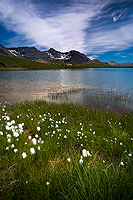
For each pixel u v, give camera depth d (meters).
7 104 9.52
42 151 3.02
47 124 5.18
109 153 3.54
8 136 3.15
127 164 2.94
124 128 6.03
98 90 19.22
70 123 5.89
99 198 1.87
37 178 2.19
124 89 20.22
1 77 38.69
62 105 10.13
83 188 1.88
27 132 4.71
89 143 4.07
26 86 21.41
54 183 2.12
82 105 11.05
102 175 2.18
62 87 21.55
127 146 3.82
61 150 3.38
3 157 2.77
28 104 9.66
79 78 39.19
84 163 2.57
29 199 1.90
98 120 6.92
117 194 1.92
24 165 2.42
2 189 2.01
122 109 10.36
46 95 15.05
